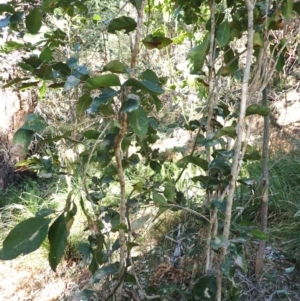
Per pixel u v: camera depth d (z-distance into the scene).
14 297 2.54
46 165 1.46
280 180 3.13
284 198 2.91
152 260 2.31
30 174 4.12
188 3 1.81
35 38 1.69
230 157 1.41
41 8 1.17
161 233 2.63
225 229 1.31
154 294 1.75
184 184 2.93
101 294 1.85
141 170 3.38
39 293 2.54
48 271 2.73
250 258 2.42
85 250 1.46
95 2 2.72
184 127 1.74
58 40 1.72
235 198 2.82
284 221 2.77
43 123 1.05
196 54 1.34
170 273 2.15
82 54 2.55
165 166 3.39
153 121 1.53
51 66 1.21
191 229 1.83
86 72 1.16
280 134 4.12
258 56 1.51
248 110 1.24
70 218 1.17
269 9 1.47
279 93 4.67
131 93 1.09
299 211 2.62
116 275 1.50
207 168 1.46
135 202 1.53
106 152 1.36
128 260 1.40
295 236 2.60
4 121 3.88
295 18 1.84
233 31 1.55
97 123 1.49
